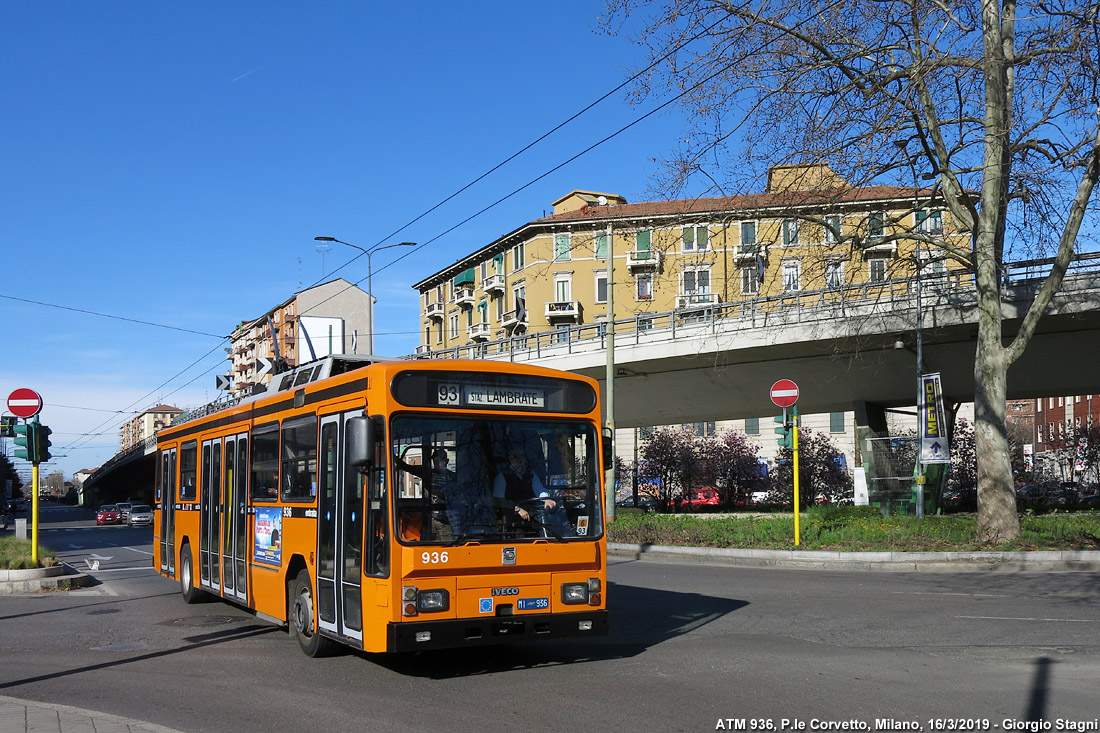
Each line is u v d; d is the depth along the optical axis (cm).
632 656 943
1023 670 810
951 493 4291
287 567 1038
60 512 11212
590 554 878
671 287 5506
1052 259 2122
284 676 884
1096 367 2991
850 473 4825
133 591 1694
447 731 668
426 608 797
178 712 747
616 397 3866
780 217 2052
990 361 1981
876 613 1184
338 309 9350
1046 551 1755
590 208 4738
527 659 943
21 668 955
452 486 830
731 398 3681
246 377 11494
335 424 922
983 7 1870
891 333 2886
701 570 1842
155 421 18762
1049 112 1678
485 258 7862
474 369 860
